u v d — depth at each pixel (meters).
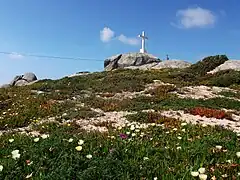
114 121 16.92
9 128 17.05
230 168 6.66
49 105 22.08
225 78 34.75
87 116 18.45
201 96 26.50
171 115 18.14
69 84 34.12
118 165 6.75
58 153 7.38
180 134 10.90
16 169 6.70
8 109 21.38
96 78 40.84
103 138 9.91
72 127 15.28
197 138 9.77
